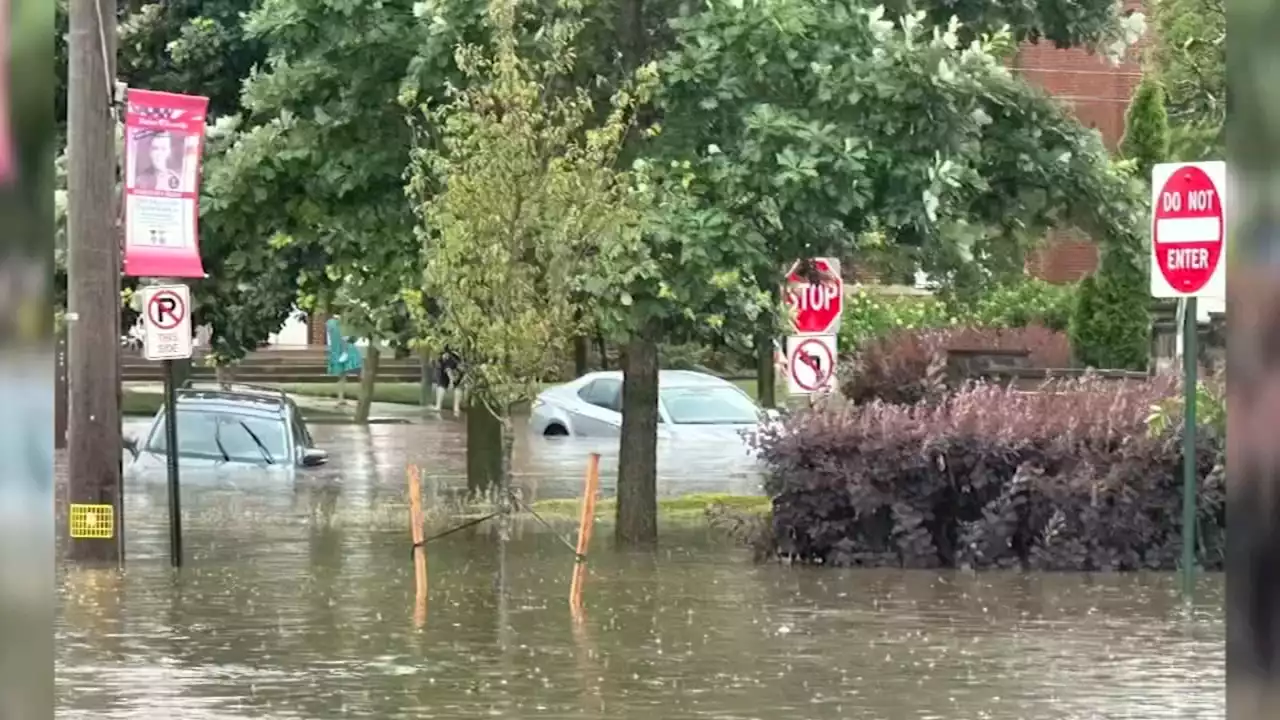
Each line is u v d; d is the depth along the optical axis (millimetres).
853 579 21188
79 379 22266
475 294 19156
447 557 23547
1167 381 24594
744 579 21109
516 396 19672
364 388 59469
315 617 18141
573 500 31422
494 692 14070
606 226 19453
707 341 24234
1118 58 26953
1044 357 43688
